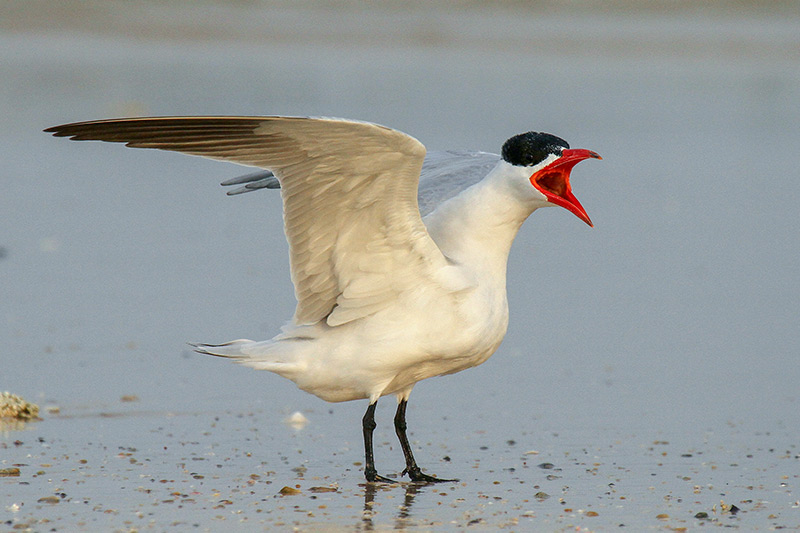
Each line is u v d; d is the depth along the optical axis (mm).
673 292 17469
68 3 48250
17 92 31734
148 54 41562
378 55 44250
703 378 13469
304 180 8523
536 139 9250
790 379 13461
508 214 9398
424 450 10828
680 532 8391
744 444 11031
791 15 58281
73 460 10086
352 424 11695
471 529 8414
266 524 8438
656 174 25938
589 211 22672
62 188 23094
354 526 8438
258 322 15367
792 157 28125
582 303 16812
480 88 36750
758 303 16969
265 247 19531
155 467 9961
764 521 8672
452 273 9039
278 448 10758
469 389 13008
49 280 17031
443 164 11078
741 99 36938
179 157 27156
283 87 34500
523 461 10453
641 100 36000
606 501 9188
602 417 11961
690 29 53656
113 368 13297
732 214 22609
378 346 9062
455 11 55281
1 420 11305
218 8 51375
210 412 11875
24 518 8422
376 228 8742
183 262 18375
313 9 53281
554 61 44656
